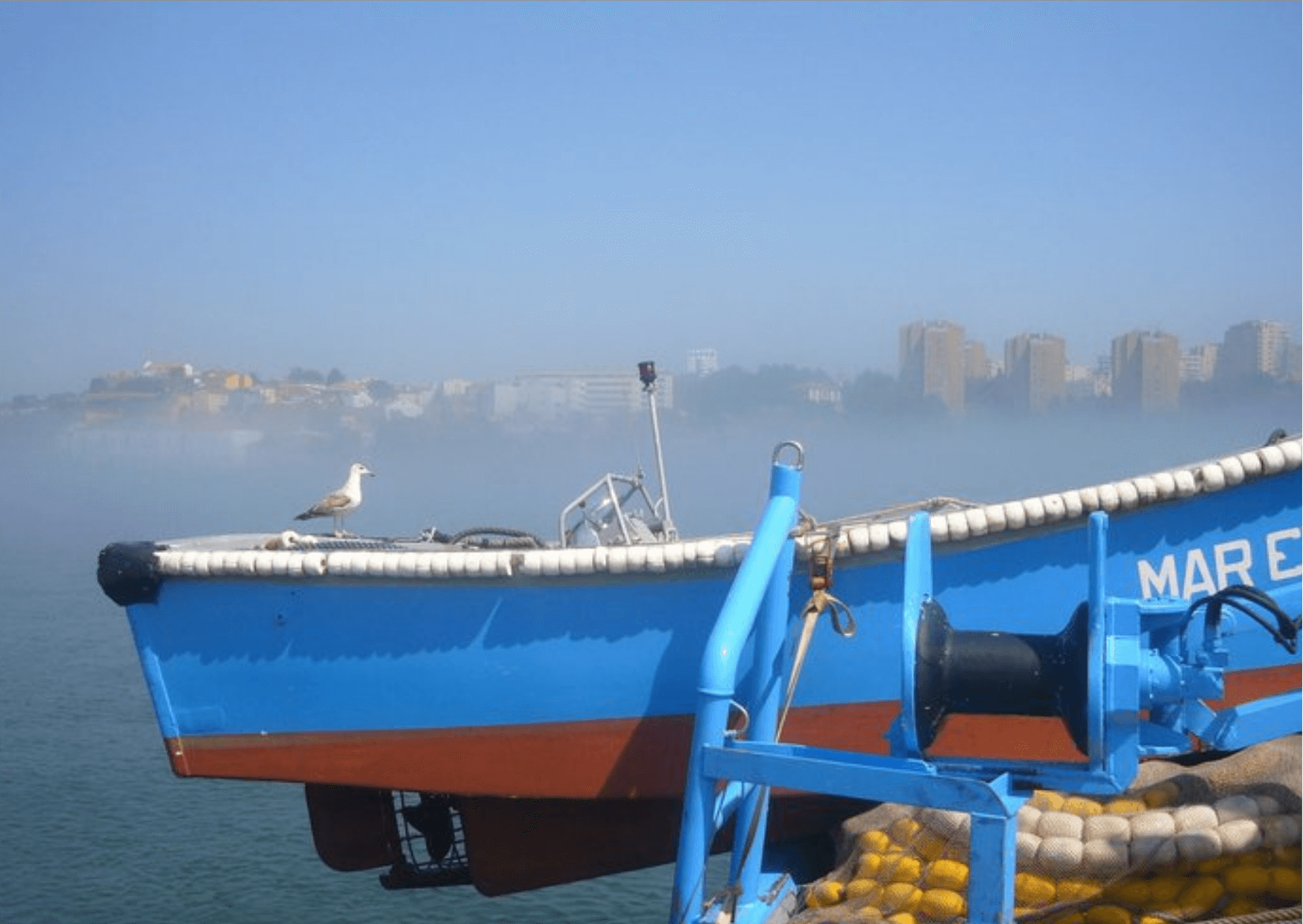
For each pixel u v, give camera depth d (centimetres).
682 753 600
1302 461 536
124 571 647
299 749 643
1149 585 555
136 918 760
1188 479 541
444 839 727
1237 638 552
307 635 636
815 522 599
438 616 619
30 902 777
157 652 656
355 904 812
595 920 801
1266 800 516
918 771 475
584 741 611
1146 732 489
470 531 723
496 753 620
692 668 591
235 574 636
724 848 637
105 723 1100
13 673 1214
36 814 920
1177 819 511
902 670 478
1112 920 503
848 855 577
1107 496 547
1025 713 489
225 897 800
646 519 759
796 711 596
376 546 693
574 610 604
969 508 622
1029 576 564
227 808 976
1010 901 455
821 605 550
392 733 631
